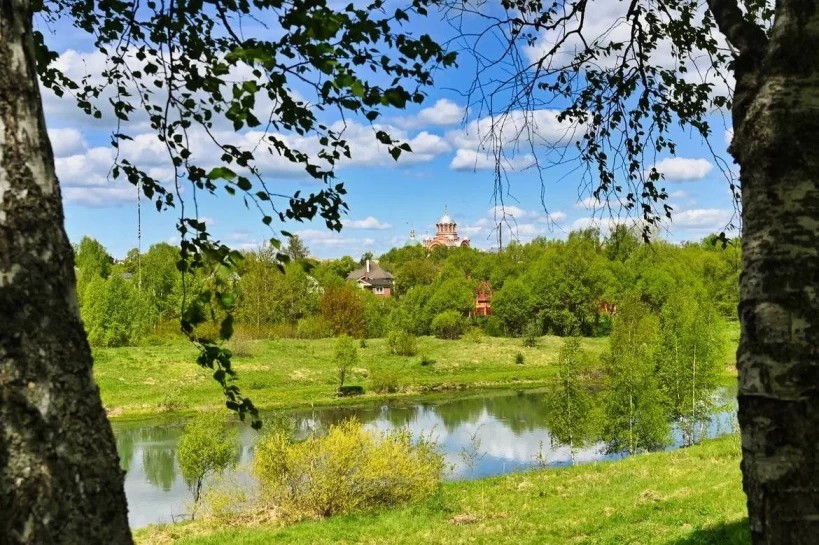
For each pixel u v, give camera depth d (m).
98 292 56.50
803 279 2.40
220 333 3.64
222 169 3.22
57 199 2.20
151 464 27.38
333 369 54.50
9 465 1.96
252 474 17.89
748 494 2.50
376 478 16.62
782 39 2.55
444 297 76.25
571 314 71.94
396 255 154.88
